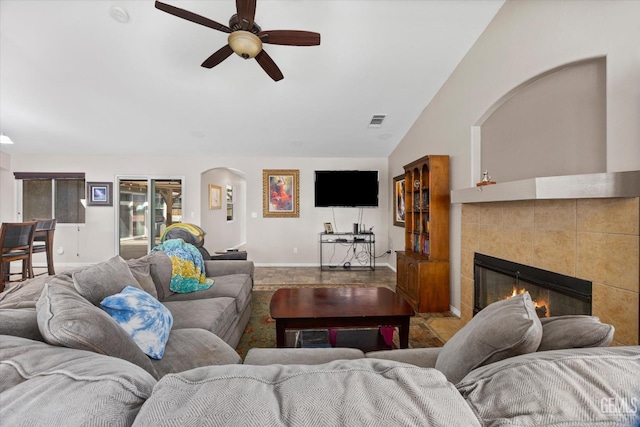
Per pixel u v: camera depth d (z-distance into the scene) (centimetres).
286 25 252
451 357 101
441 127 340
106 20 247
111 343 91
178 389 46
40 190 548
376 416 41
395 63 301
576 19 179
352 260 570
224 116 406
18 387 51
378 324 202
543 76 208
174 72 312
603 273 163
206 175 578
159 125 430
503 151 249
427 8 238
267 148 521
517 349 80
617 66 158
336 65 303
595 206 168
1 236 347
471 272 284
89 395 47
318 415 41
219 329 185
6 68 303
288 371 53
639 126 149
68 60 293
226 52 223
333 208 568
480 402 49
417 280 320
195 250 277
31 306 117
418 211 374
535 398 47
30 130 441
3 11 236
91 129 441
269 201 563
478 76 268
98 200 542
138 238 555
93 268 151
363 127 443
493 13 244
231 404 43
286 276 486
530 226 213
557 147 199
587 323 81
